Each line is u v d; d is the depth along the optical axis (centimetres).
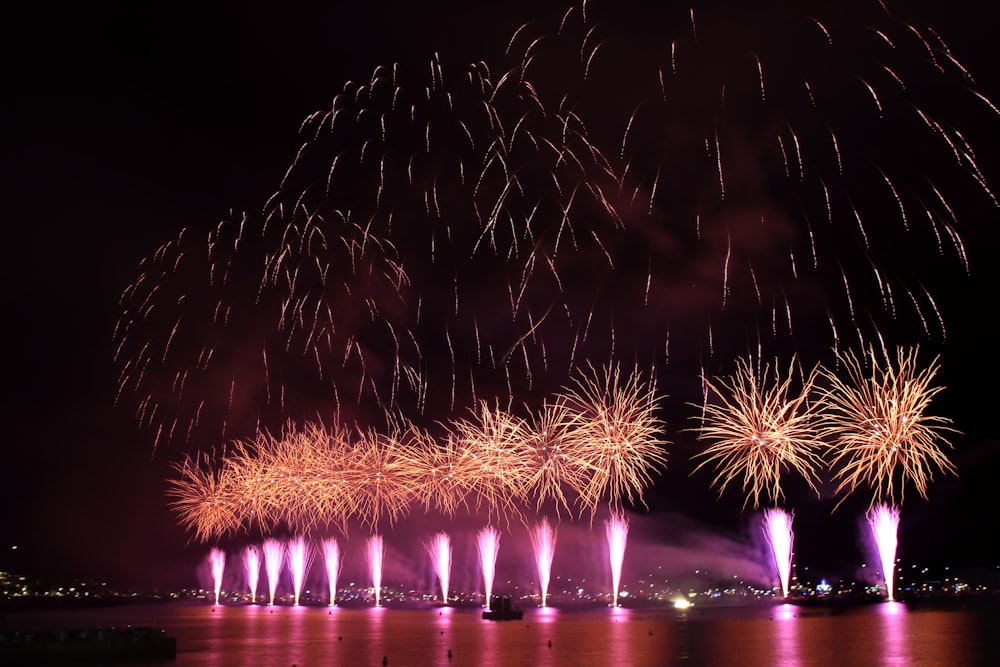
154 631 5466
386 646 5988
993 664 4169
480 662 4775
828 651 4909
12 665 5053
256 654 5541
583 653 5166
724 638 5972
